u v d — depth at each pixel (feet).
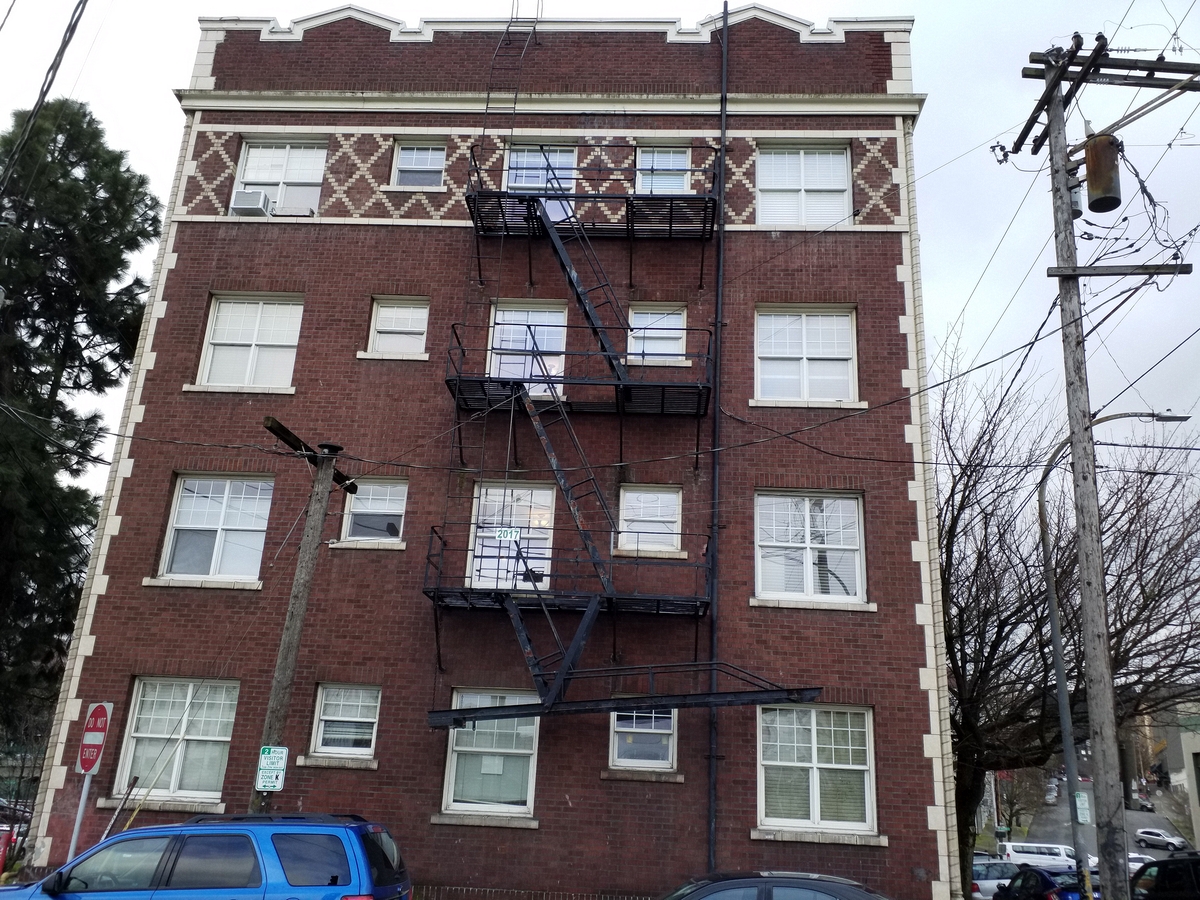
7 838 57.41
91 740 46.70
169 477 58.54
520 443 58.29
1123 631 64.69
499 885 50.19
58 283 88.94
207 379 61.46
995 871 88.33
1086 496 41.32
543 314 61.72
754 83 64.95
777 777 51.90
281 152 66.59
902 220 61.26
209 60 67.97
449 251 62.75
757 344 60.23
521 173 64.49
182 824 33.65
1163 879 51.52
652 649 53.78
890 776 50.70
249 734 53.47
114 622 55.72
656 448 57.62
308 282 62.54
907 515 55.21
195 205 64.75
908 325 58.90
